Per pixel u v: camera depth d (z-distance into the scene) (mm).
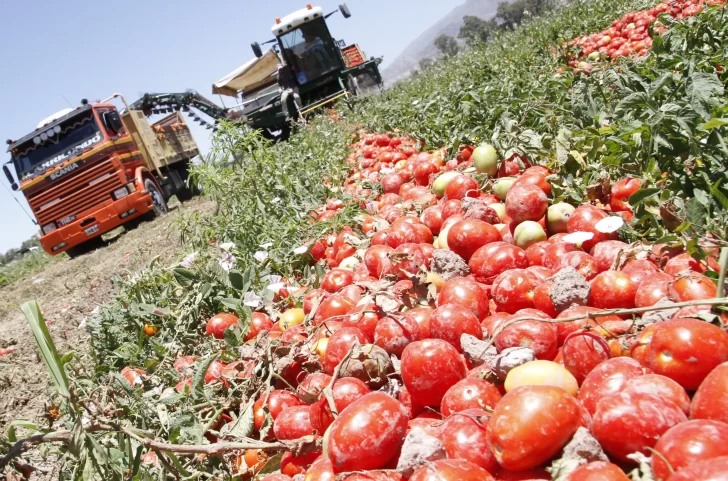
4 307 16422
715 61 5555
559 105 6703
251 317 4934
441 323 3211
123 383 3783
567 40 14352
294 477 2803
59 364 2580
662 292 2895
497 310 3633
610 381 2348
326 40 25281
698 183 3617
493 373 2840
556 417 2119
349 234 6199
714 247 3070
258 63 26547
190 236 7578
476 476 2129
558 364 2766
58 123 20906
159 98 30328
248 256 6590
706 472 1604
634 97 4180
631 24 12391
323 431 3010
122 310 6102
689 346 2197
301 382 3502
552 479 2068
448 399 2703
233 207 7543
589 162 4812
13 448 2631
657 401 2053
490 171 5922
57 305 13344
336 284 4797
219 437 3361
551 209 4492
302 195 8812
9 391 7430
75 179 20906
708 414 1972
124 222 21656
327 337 3844
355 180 9641
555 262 3898
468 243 4352
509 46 18781
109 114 22078
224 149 7664
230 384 3926
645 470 1923
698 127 3340
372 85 28688
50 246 21312
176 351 5387
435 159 7453
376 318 3623
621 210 4184
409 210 6352
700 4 10867
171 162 27438
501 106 7062
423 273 3982
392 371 3240
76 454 2582
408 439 2371
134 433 2980
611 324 2770
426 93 13938
